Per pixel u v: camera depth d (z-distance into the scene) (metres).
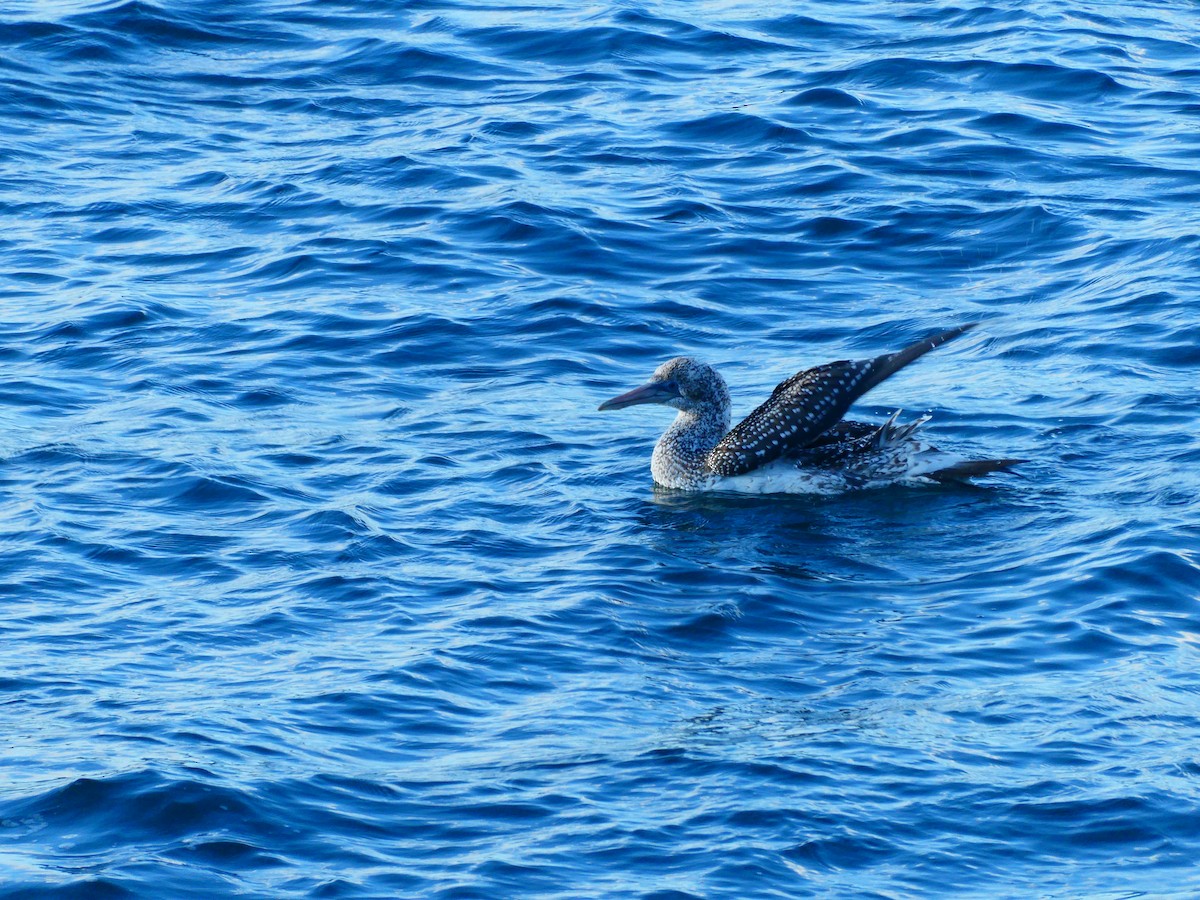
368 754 11.44
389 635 13.35
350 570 14.59
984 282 22.61
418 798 10.88
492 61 30.91
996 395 19.06
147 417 18.36
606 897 9.83
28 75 30.02
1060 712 11.98
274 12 33.38
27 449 17.36
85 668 12.68
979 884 10.05
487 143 27.23
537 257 23.38
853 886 10.01
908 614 13.82
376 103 29.30
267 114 28.94
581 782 11.06
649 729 11.84
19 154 27.02
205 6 33.44
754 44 31.45
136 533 15.35
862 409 18.92
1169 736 11.60
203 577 14.47
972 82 29.30
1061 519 15.69
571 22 32.34
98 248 23.77
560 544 15.49
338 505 16.06
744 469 16.95
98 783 10.78
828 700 12.28
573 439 18.27
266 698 12.20
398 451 17.66
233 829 10.41
